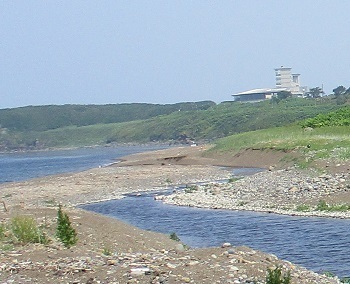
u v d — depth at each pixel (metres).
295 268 21.66
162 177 78.69
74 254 22.88
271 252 30.50
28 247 25.30
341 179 50.69
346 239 32.47
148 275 18.69
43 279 18.88
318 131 95.50
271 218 41.09
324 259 28.16
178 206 50.94
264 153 87.56
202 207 48.94
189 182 71.75
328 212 41.03
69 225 27.05
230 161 94.62
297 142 83.38
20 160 199.38
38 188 74.00
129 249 28.23
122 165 108.94
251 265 20.17
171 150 146.00
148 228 40.72
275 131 108.19
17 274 19.52
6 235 27.27
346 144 71.31
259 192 51.97
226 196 52.97
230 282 18.17
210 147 118.81
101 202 58.22
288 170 61.47
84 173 93.94
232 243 33.59
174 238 34.41
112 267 19.77
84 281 18.39
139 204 54.38
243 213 44.25
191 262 20.23
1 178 108.75
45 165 149.88
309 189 48.66
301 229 36.16
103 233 31.92
